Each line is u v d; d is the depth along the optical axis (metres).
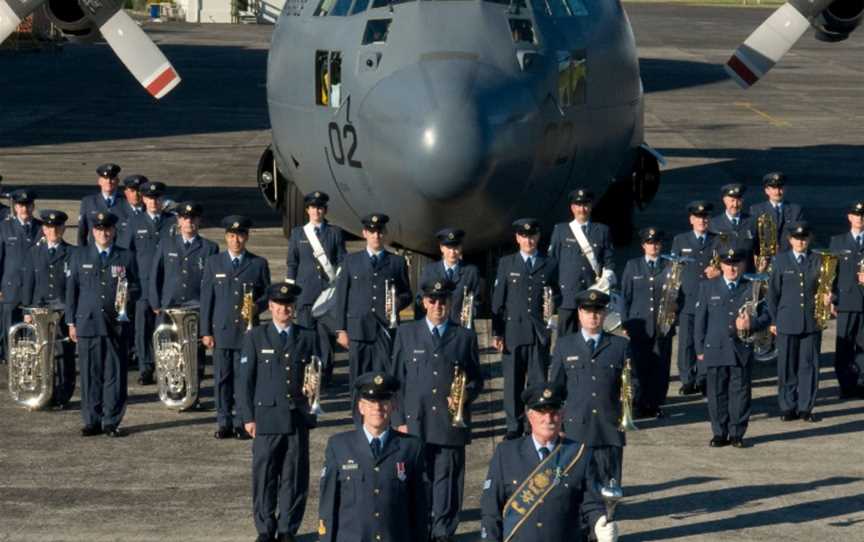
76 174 38.78
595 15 22.52
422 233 20.81
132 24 22.28
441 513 14.01
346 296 17.95
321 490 11.12
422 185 19.55
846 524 14.19
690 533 13.94
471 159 19.22
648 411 18.33
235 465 16.09
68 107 57.84
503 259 17.36
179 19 118.19
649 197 28.59
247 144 47.00
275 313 13.87
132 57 22.30
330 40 21.77
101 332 17.05
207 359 21.25
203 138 48.47
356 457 11.03
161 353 18.55
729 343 16.70
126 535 13.71
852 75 75.50
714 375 16.84
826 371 20.84
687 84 69.56
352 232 23.91
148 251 20.73
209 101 61.22
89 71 74.75
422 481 11.18
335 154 21.66
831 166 42.34
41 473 15.66
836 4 23.00
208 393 19.41
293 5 24.28
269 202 29.09
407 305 18.02
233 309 17.16
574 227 19.25
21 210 20.30
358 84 20.75
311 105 22.34
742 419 16.86
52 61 80.50
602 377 14.04
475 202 19.75
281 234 30.06
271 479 13.73
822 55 89.25
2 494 14.90
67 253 19.88
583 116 21.62
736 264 16.72
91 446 16.81
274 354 13.73
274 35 24.86
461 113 19.34
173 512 14.42
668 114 56.88
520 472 10.66
